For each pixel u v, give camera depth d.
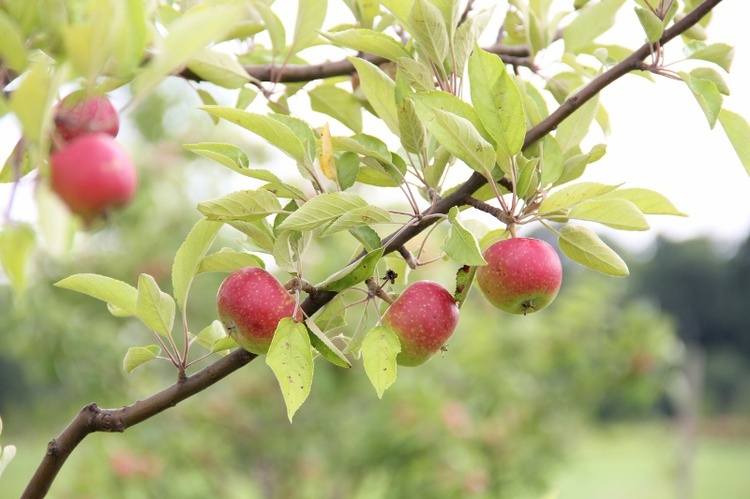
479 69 0.88
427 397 2.51
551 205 0.92
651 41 0.94
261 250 0.95
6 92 0.76
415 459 2.49
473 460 2.62
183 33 0.70
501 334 2.96
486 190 0.98
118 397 2.58
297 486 2.91
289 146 0.91
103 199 0.69
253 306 0.89
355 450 2.61
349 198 0.88
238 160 0.90
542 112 1.00
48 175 0.69
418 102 0.89
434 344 0.94
